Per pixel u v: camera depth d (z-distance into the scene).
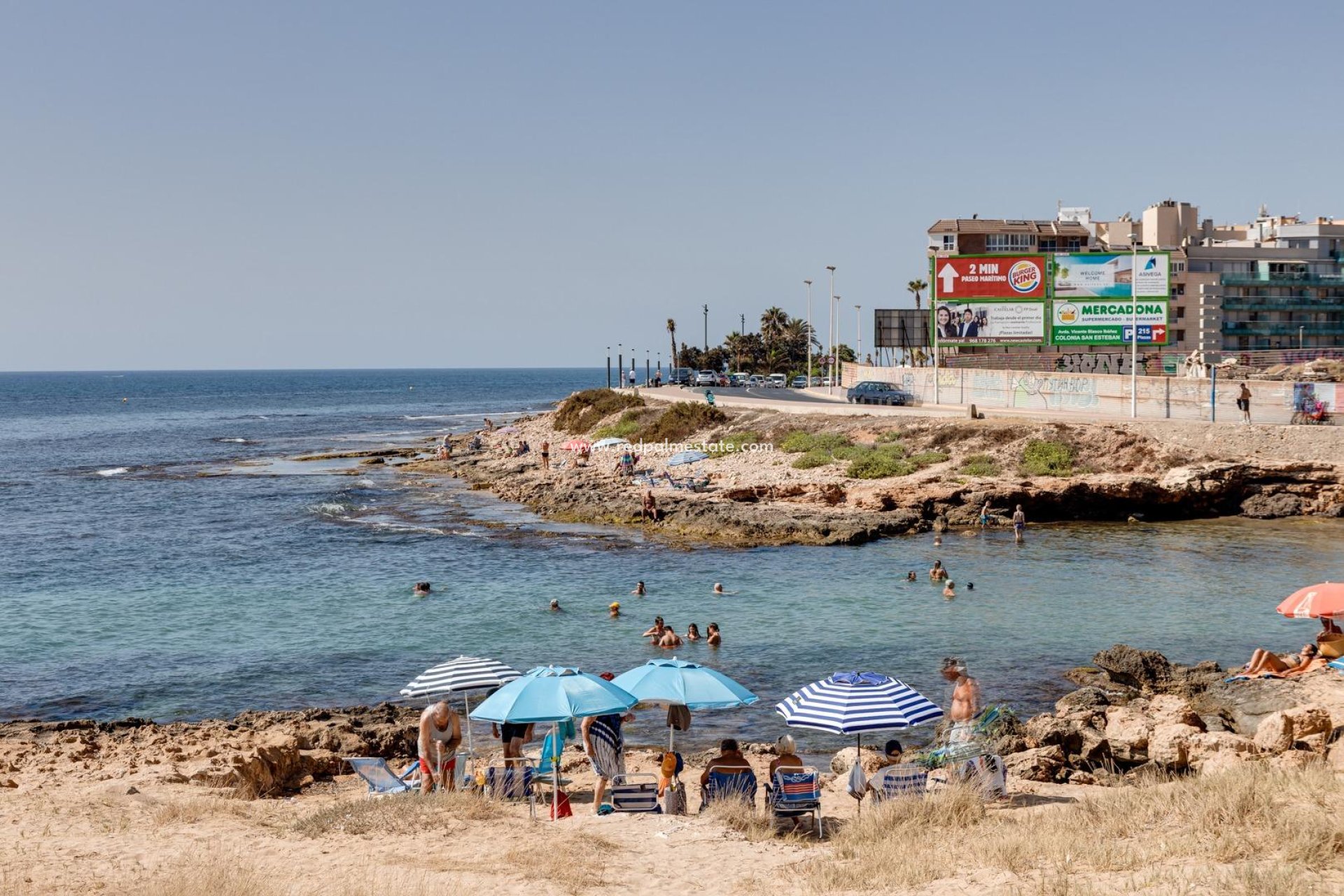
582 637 34.25
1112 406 75.31
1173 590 40.22
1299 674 24.69
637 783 18.97
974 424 68.12
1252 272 120.25
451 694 28.58
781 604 38.56
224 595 41.19
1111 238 124.44
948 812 15.30
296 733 23.19
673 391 118.00
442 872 12.98
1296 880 10.48
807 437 73.69
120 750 22.50
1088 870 11.98
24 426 164.12
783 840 15.16
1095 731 22.12
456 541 52.53
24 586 43.47
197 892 11.71
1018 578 42.81
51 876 12.81
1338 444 59.81
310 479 81.81
